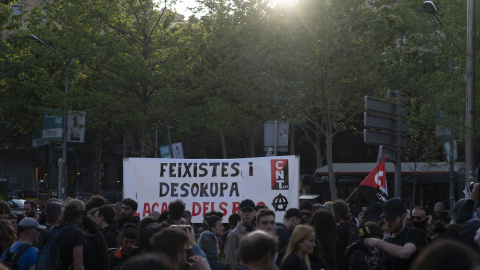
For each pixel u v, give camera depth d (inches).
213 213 442.6
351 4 1048.2
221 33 1280.8
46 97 1305.4
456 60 900.6
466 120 748.0
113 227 355.9
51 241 279.6
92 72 1328.7
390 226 267.3
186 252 185.2
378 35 1075.9
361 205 1406.3
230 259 315.0
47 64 1414.9
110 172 2923.2
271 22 1206.9
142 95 1321.4
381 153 536.4
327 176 1449.3
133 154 2938.0
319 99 1146.7
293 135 1902.1
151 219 318.3
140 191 507.5
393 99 538.3
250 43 1244.5
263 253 158.7
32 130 1565.0
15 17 1385.3
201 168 505.7
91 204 397.1
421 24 1135.0
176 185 506.3
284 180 492.4
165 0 1318.9
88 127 1376.7
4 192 1262.3
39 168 2052.2
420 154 1365.7
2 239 325.1
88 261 288.8
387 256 264.2
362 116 1966.0
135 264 94.3
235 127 1856.5
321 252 289.1
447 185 1346.0
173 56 1310.3
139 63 1264.8
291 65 1085.8
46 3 1428.4
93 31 1295.5
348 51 1055.0
